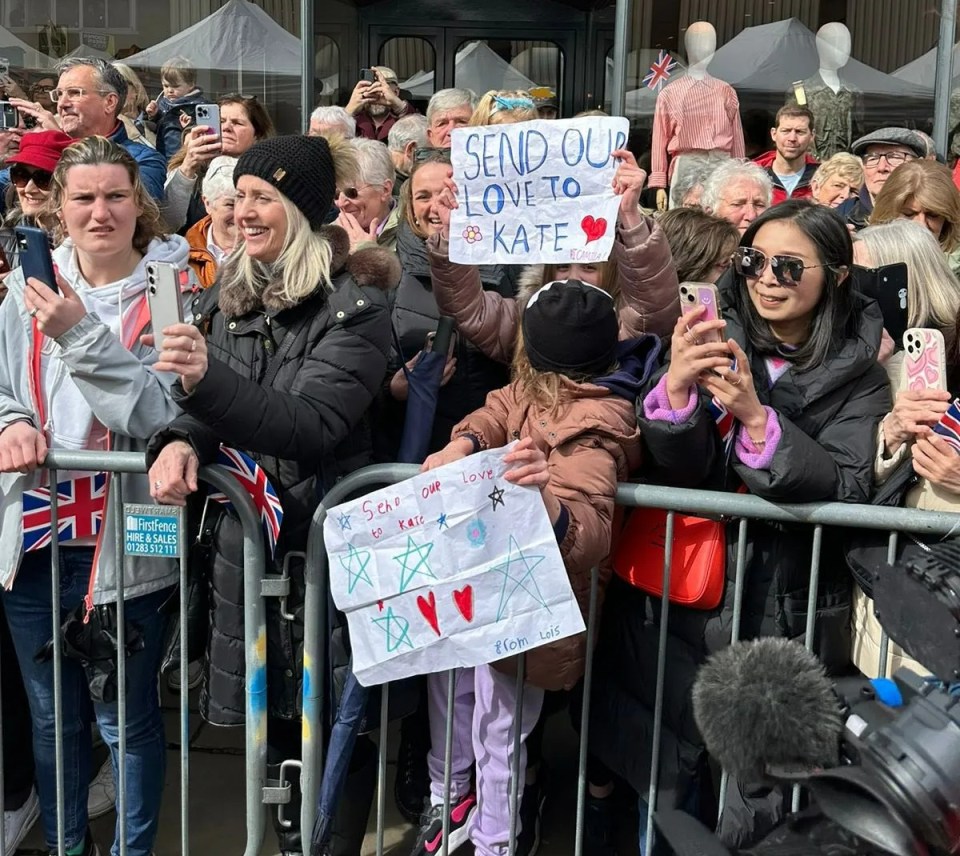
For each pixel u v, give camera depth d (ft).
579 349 7.66
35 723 8.91
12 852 9.68
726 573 7.65
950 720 3.85
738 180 12.80
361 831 9.25
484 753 8.54
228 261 8.48
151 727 8.82
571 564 7.38
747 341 7.75
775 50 21.01
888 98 20.95
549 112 18.34
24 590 8.62
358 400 7.89
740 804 7.34
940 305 9.19
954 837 3.68
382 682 7.55
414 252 10.30
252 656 8.18
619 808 9.73
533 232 8.12
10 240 11.58
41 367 8.43
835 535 7.57
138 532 8.14
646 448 7.92
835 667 7.70
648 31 20.99
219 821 10.39
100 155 8.32
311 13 20.75
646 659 8.07
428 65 24.73
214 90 20.98
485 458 7.25
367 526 7.46
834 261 7.45
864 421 7.54
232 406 7.11
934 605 4.33
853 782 3.82
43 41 20.97
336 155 8.34
